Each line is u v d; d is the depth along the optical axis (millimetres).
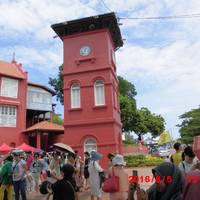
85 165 14867
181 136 52625
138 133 47969
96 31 22969
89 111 21844
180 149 8523
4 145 24797
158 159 28047
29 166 16484
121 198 7031
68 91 22750
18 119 32531
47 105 38781
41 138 33688
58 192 5844
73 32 23625
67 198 5770
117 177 7180
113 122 21125
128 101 44906
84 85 22391
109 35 23438
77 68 22891
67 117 22281
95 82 22312
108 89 21797
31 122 38688
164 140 34469
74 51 23281
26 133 32594
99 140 21078
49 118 41500
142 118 47562
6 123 31453
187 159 6957
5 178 11070
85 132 21562
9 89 32344
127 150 36125
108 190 7113
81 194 14297
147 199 3895
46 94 39062
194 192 3436
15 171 11242
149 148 48875
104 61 22328
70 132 21922
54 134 34375
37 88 38000
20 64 35062
